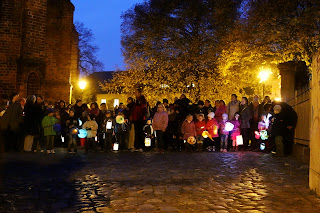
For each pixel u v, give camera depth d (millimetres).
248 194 6660
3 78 28016
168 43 36688
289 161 12023
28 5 28688
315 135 6941
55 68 34844
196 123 16422
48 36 34750
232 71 34281
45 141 14445
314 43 28312
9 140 14758
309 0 29109
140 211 5398
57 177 8391
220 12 34781
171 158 12898
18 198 6148
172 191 6895
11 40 28281
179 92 36781
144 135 16891
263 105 17109
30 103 14750
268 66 32344
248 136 17281
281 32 29672
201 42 35875
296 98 14219
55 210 5426
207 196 6484
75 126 15008
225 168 10172
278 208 5652
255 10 30734
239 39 31953
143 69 37188
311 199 6270
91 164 10930
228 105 17359
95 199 6172
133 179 8234
